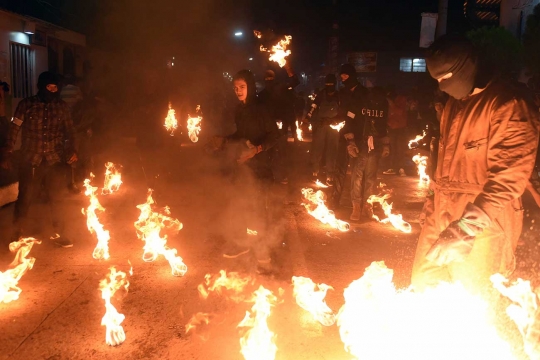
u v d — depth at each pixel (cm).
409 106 1584
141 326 447
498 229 321
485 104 314
